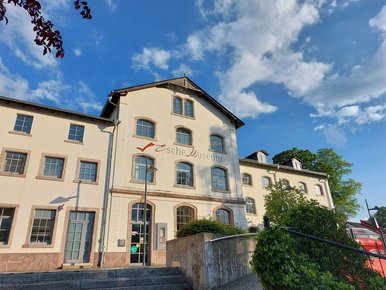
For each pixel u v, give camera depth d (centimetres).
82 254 1580
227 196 2222
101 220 1672
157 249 1756
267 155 3078
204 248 691
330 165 3844
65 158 1708
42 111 1747
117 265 1603
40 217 1544
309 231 574
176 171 2080
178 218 1942
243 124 2605
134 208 1808
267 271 461
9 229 1458
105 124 1919
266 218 518
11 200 1495
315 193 3152
